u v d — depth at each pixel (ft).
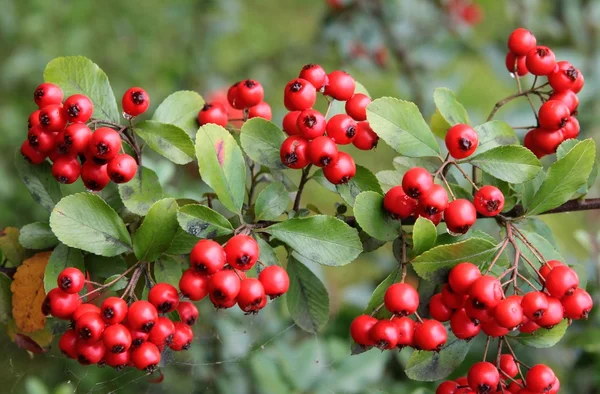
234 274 1.40
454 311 1.45
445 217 1.44
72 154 1.48
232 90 1.56
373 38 2.69
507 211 1.54
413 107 1.47
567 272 1.42
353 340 1.46
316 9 4.49
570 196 1.49
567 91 1.55
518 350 1.89
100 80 1.52
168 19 3.18
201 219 1.45
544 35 2.55
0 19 3.35
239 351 1.86
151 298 1.42
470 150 1.46
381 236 1.46
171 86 3.02
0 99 3.29
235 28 3.18
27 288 1.54
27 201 2.70
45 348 1.57
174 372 1.83
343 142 1.46
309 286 1.53
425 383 1.89
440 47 2.69
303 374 1.78
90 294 1.50
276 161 1.49
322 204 3.32
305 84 1.47
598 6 2.45
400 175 1.52
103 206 1.47
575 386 1.88
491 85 3.80
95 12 3.41
